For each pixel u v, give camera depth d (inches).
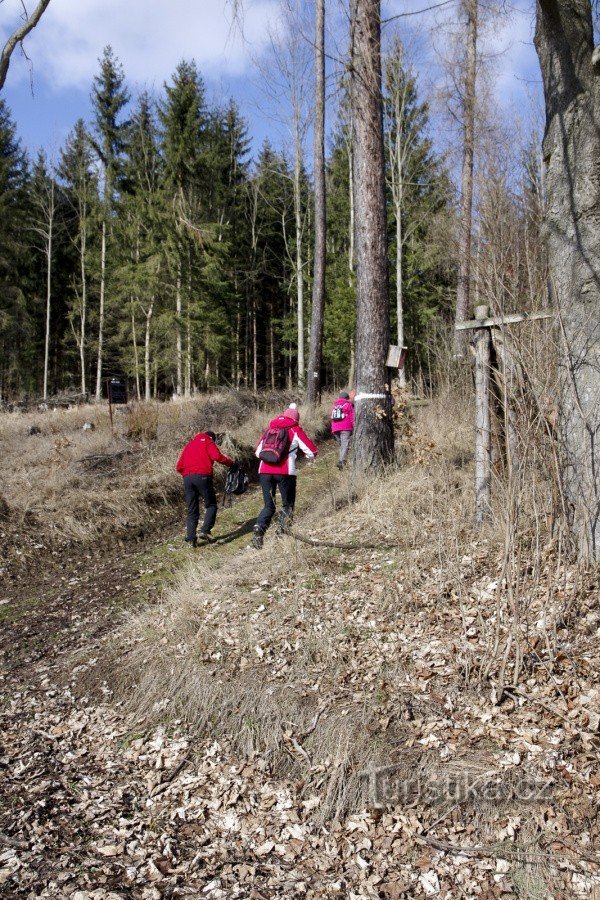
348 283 965.8
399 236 872.3
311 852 131.2
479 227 516.1
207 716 175.2
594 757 127.3
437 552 216.8
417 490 288.0
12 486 376.8
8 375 1425.9
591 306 184.7
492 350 226.4
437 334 575.8
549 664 151.3
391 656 171.5
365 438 340.5
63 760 168.6
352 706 157.4
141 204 1025.5
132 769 164.7
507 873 117.7
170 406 646.5
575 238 187.8
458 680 156.6
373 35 330.0
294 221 1379.2
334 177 1158.3
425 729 145.9
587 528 174.2
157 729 178.5
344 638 183.9
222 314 1032.8
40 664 220.7
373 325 341.1
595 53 173.5
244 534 332.5
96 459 438.6
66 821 142.7
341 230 1163.9
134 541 352.2
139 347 1118.4
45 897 119.6
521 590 171.3
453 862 121.6
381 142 342.3
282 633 193.6
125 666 204.1
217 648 194.9
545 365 178.1
